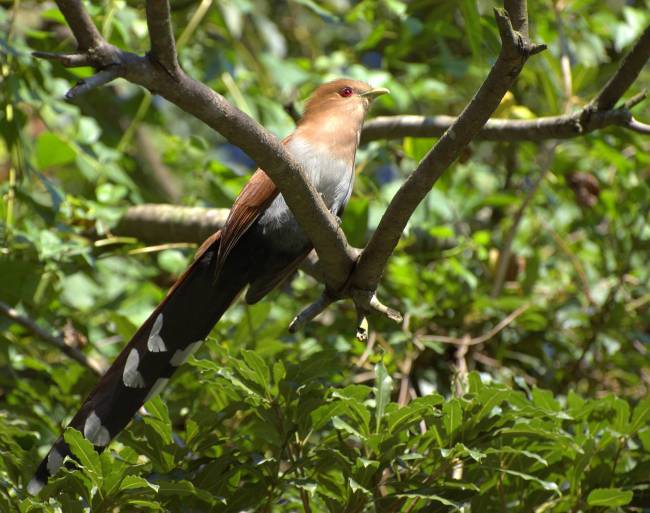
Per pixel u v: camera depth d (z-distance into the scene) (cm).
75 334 926
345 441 759
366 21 1232
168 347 762
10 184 977
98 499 617
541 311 1043
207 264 793
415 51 1289
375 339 970
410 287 1004
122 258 1098
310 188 642
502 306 1000
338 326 994
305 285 1102
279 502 742
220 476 661
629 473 737
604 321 1030
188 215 1018
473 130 595
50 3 1233
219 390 759
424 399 655
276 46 1323
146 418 682
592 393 1019
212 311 802
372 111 1277
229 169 1088
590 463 743
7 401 887
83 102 1173
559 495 720
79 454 607
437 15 1142
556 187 1171
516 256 1107
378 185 1181
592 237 1111
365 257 692
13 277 930
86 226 1036
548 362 1033
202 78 1152
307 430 691
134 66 530
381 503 677
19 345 949
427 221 1066
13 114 995
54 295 973
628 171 1102
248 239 835
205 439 704
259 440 752
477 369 1024
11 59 1007
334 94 924
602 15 1214
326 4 1375
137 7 1223
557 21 1097
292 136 890
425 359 1004
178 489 617
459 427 675
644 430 740
